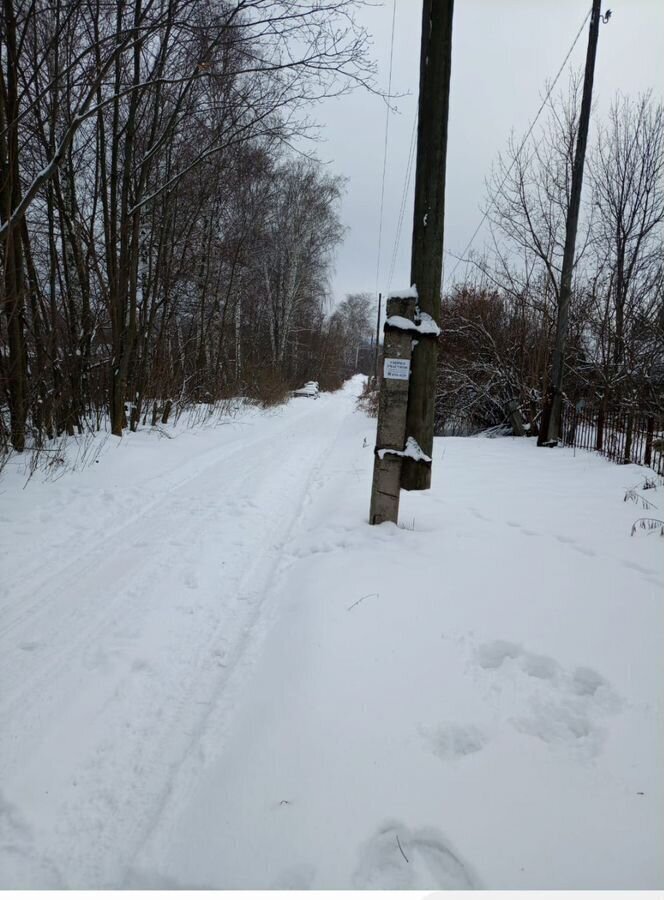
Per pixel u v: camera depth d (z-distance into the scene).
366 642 2.94
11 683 2.82
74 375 8.77
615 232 11.90
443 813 1.86
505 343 12.94
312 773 2.08
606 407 10.03
